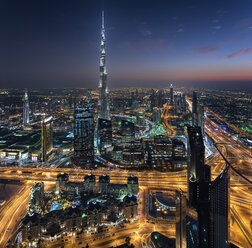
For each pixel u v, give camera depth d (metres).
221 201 134.75
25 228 176.88
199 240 133.38
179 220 139.75
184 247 134.88
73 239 181.88
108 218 198.62
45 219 187.62
